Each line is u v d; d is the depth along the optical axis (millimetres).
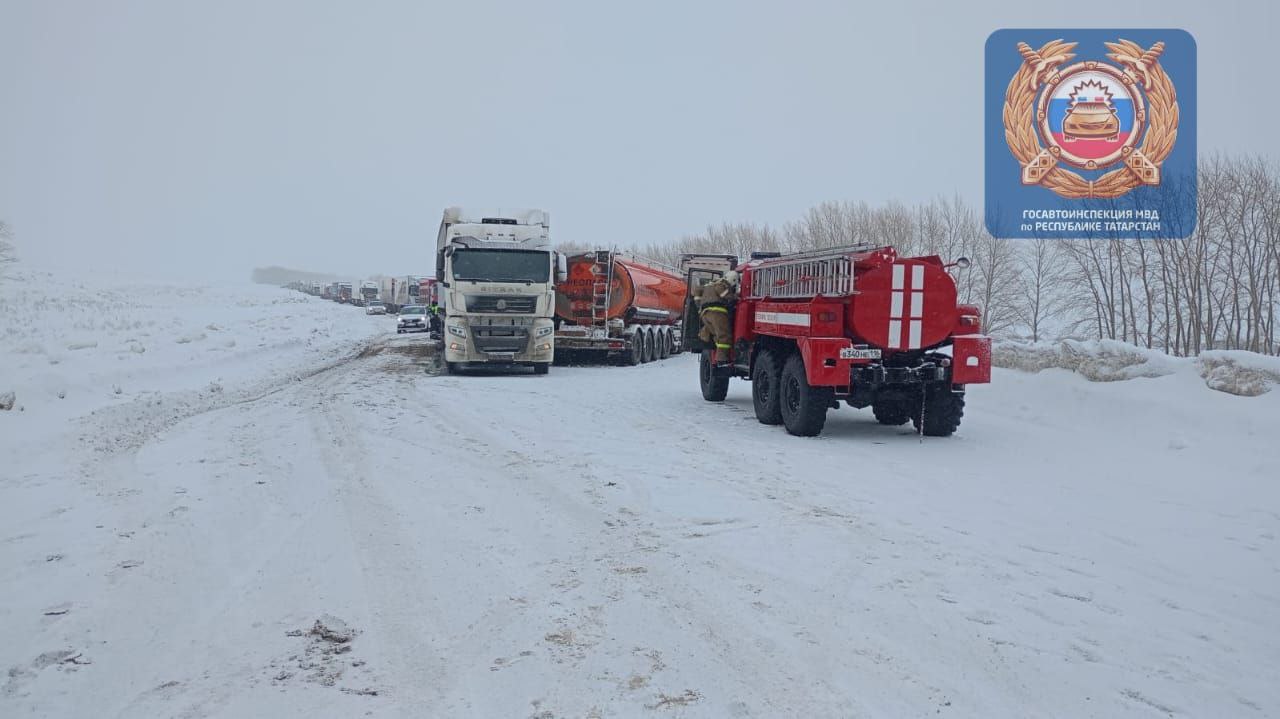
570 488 7691
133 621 4527
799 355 10961
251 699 3641
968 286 34625
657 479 8109
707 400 15031
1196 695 3717
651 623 4508
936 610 4703
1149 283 24594
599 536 6152
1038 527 6422
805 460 9180
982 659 4066
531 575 5289
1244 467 8312
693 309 15250
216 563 5504
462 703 3613
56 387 12586
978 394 13359
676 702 3631
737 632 4391
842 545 5938
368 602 4820
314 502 7117
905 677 3877
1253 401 9469
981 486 7863
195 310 42969
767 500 7281
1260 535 6180
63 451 9250
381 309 71688
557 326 23828
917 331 10406
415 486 7746
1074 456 9359
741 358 13703
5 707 3559
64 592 4949
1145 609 4742
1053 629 4445
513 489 7637
